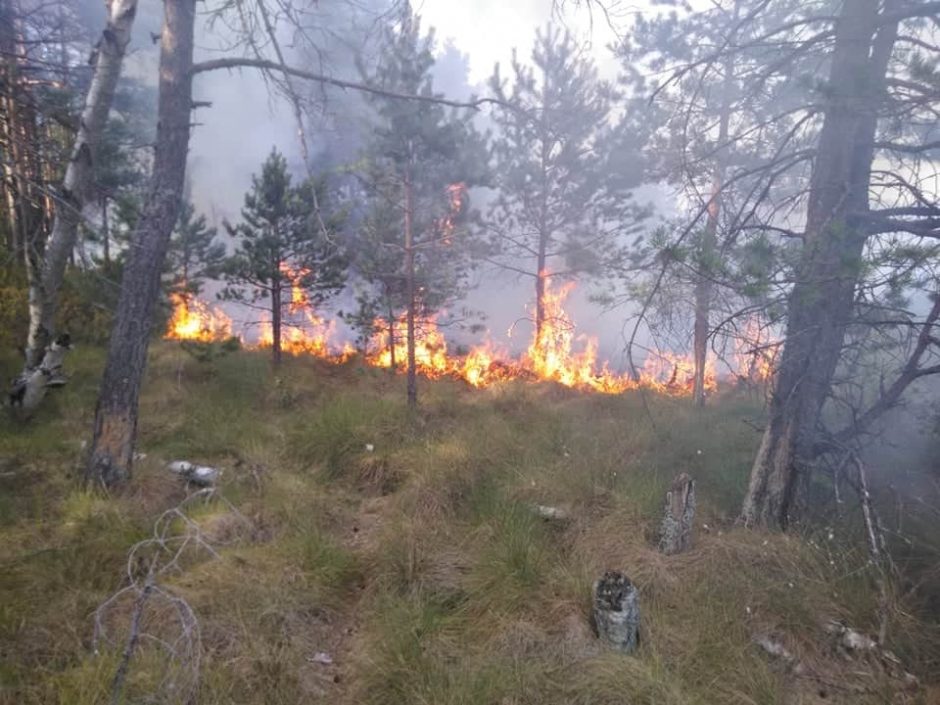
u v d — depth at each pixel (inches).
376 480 258.1
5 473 224.4
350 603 177.0
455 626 163.6
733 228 201.8
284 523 210.5
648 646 152.5
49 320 287.9
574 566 185.0
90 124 255.6
